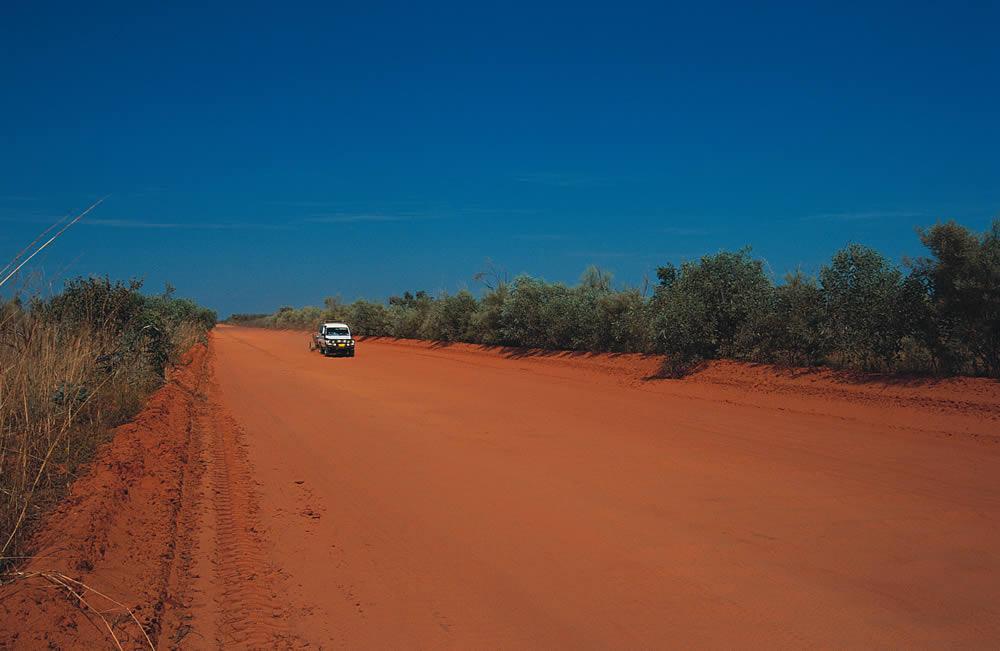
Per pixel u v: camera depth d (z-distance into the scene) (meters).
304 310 93.62
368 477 9.46
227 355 38.72
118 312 15.45
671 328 21.09
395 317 56.19
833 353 17.78
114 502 6.68
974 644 4.52
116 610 4.70
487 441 12.03
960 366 14.80
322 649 4.54
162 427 11.27
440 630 4.83
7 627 3.98
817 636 4.65
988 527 7.08
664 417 14.72
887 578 5.69
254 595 5.39
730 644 4.55
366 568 6.04
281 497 8.45
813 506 7.87
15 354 8.52
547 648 4.54
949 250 14.46
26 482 6.37
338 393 19.64
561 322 30.05
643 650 4.49
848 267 16.94
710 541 6.67
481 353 35.28
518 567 6.03
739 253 21.59
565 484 8.95
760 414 14.96
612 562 6.12
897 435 12.20
